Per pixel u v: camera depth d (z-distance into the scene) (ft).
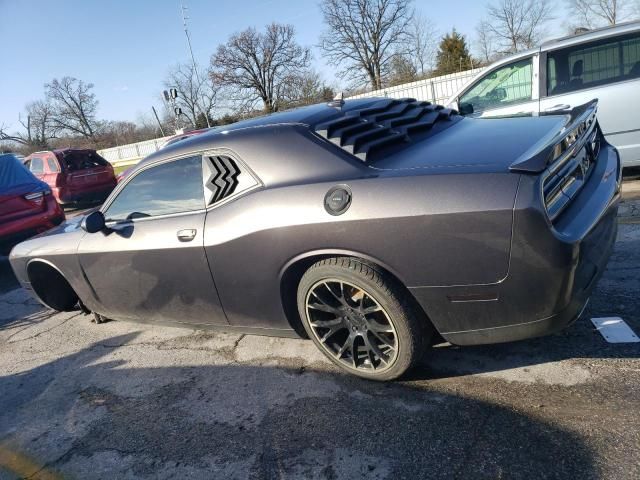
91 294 12.49
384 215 7.21
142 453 8.13
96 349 12.56
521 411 7.27
